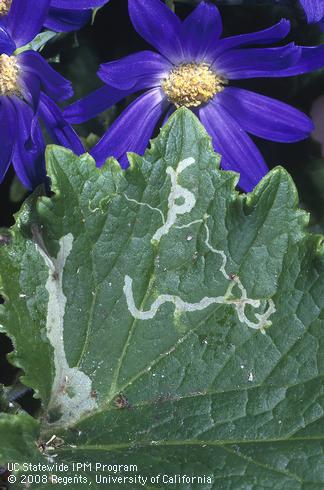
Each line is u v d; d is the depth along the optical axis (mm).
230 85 354
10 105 314
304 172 357
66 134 308
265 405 280
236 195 286
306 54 307
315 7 297
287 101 358
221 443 278
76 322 287
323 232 356
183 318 288
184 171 287
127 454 280
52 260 285
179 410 284
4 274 281
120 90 307
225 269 287
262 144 357
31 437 279
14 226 284
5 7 306
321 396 277
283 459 272
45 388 287
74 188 282
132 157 285
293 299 283
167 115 328
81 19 308
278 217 285
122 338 288
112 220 285
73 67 349
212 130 325
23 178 317
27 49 312
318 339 281
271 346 283
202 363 286
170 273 288
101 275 287
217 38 312
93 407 288
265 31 298
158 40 313
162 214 287
